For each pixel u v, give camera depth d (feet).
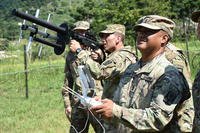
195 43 69.77
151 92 11.46
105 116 11.20
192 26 85.15
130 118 11.07
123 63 16.20
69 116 22.50
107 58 17.02
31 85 53.42
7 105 41.29
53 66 57.31
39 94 47.37
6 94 48.60
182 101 11.76
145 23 11.69
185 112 11.93
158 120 10.99
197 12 10.94
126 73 12.42
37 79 55.67
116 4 88.02
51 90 49.85
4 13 197.16
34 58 76.43
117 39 17.81
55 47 16.60
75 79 20.88
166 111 11.00
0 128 31.65
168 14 86.33
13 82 54.95
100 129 19.71
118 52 16.48
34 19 15.34
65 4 237.04
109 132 13.84
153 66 11.67
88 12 97.09
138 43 11.90
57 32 16.40
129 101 11.94
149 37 11.71
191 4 87.66
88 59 16.44
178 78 11.32
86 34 17.71
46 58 78.02
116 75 16.25
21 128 31.40
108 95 16.85
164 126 11.07
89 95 12.81
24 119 34.58
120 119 11.12
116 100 12.61
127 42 73.31
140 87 11.72
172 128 11.80
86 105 11.42
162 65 11.59
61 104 40.34
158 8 85.10
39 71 57.47
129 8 85.71
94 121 19.89
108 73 16.22
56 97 44.39
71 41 16.78
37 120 33.73
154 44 11.75
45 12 158.51
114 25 17.93
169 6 88.07
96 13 90.22
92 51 17.85
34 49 77.77
